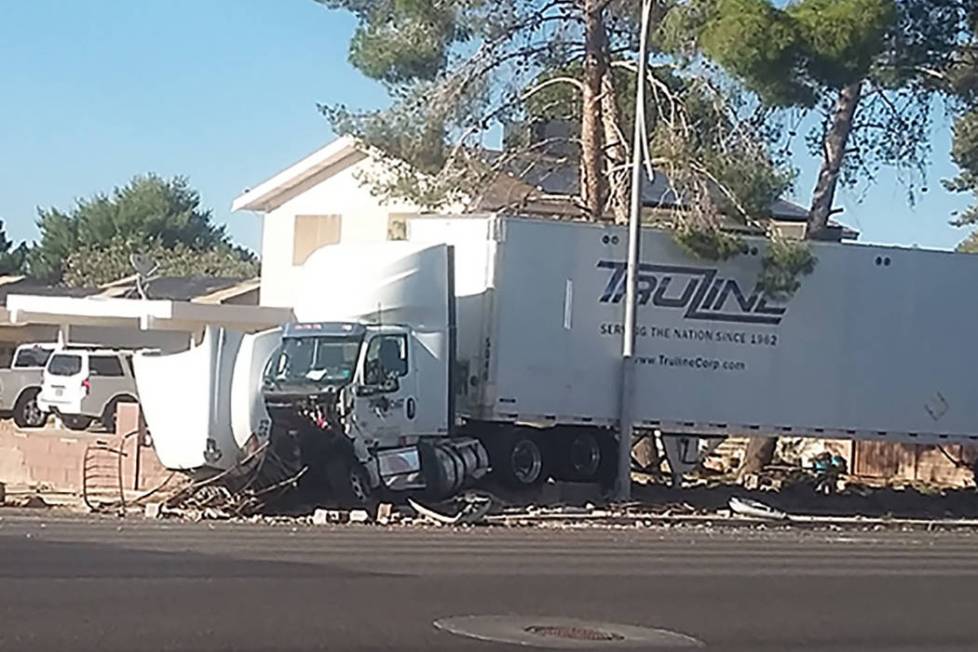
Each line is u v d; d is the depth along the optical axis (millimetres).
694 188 39844
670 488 40125
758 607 18062
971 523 37969
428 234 37781
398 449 33500
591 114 42531
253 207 63000
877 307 39438
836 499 41188
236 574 18672
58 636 13586
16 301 58406
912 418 39656
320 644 13914
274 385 32688
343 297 35688
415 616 15852
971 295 40188
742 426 38562
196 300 71125
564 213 49281
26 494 34969
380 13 45219
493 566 21156
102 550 21047
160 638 13758
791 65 40219
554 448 37531
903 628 16953
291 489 32469
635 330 36750
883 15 40562
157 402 33719
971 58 45281
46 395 53375
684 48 41156
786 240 38656
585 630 15570
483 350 36375
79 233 141750
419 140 43750
